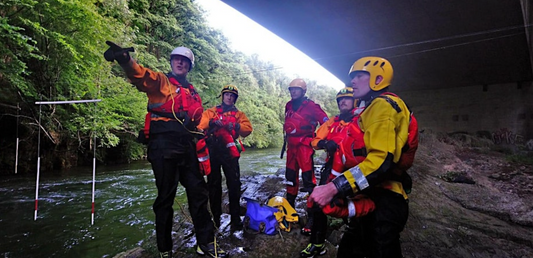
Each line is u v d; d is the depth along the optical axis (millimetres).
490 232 2826
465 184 4801
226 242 2422
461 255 2314
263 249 2303
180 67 1920
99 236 3387
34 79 8180
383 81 1310
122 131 11398
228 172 2637
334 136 2273
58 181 7285
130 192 5977
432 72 11273
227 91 2646
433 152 7941
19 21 6723
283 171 6082
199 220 2021
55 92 8641
